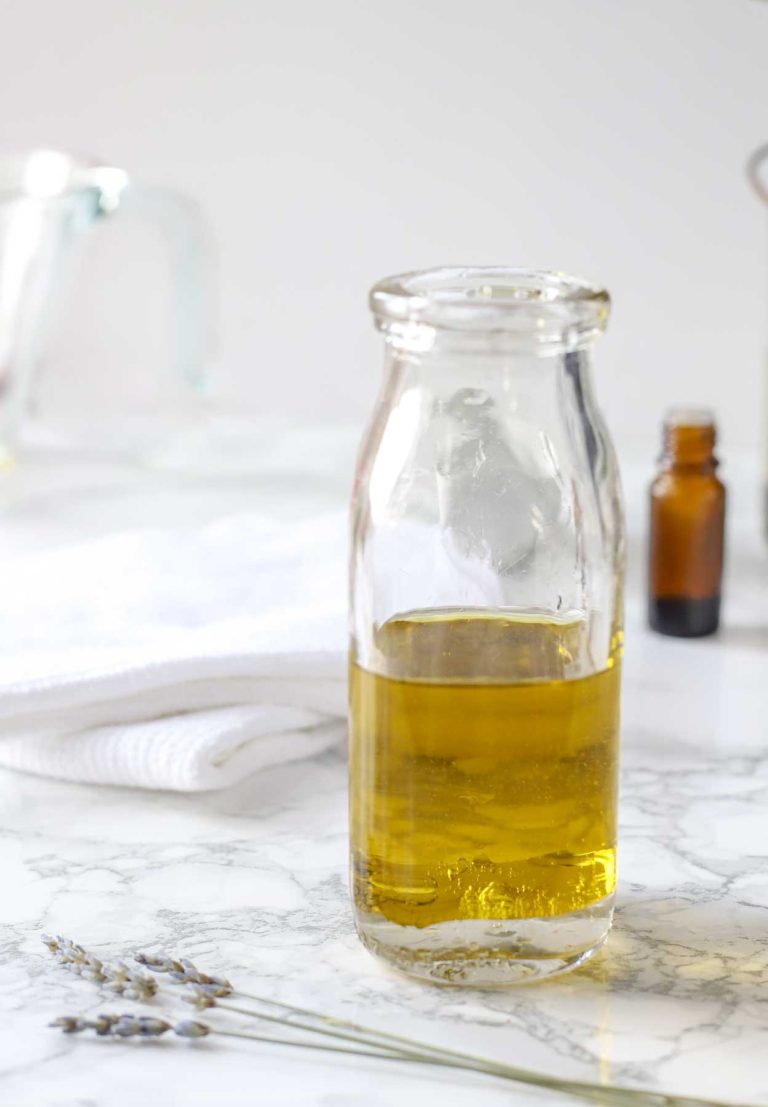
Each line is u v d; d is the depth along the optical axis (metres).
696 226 1.23
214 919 0.62
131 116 1.31
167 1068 0.56
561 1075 0.56
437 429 0.58
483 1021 0.58
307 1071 0.56
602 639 0.58
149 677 0.69
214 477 1.15
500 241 1.27
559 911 0.58
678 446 0.82
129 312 1.36
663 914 0.62
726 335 1.26
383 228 1.29
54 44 1.30
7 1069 0.56
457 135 1.26
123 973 0.58
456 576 0.58
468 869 0.58
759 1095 0.55
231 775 0.69
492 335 0.57
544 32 1.21
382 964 0.60
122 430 1.28
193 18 1.27
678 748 0.73
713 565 0.83
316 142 1.28
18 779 0.71
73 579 0.83
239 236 1.32
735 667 0.80
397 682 0.57
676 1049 0.57
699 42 1.19
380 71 1.25
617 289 1.26
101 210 1.06
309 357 1.34
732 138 1.21
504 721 0.57
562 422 0.58
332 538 0.88
